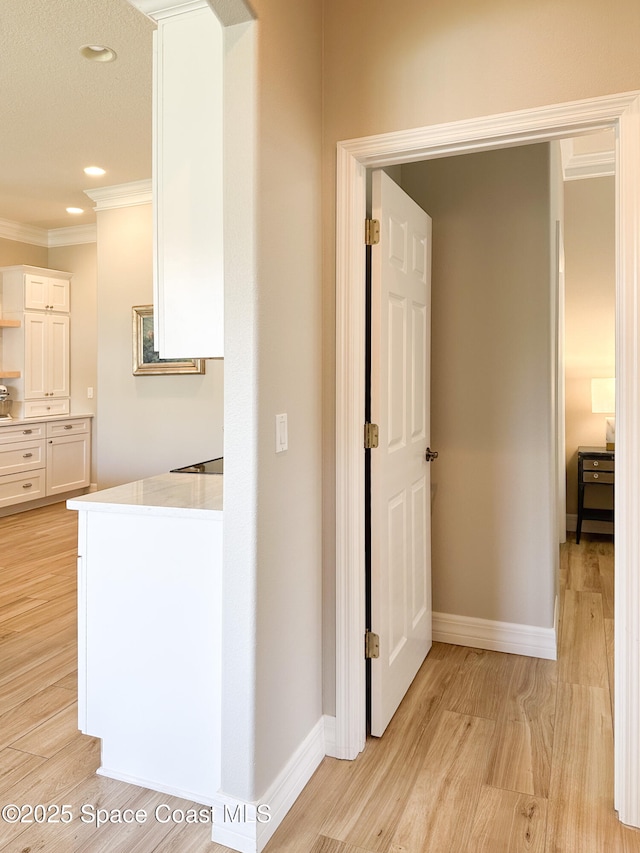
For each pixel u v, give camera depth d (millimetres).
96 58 2961
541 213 2781
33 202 5344
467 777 1975
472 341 2918
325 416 2078
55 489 6090
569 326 4879
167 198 1829
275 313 1731
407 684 2521
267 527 1709
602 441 4859
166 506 1838
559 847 1678
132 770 1952
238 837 1669
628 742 1748
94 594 1964
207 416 4891
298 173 1868
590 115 1711
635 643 1727
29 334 5980
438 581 3020
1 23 2666
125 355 5133
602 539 4832
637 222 1670
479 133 1829
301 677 1951
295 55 1832
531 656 2854
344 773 2000
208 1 1522
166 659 1875
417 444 2646
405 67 1921
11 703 2426
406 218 2439
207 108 1772
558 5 1736
